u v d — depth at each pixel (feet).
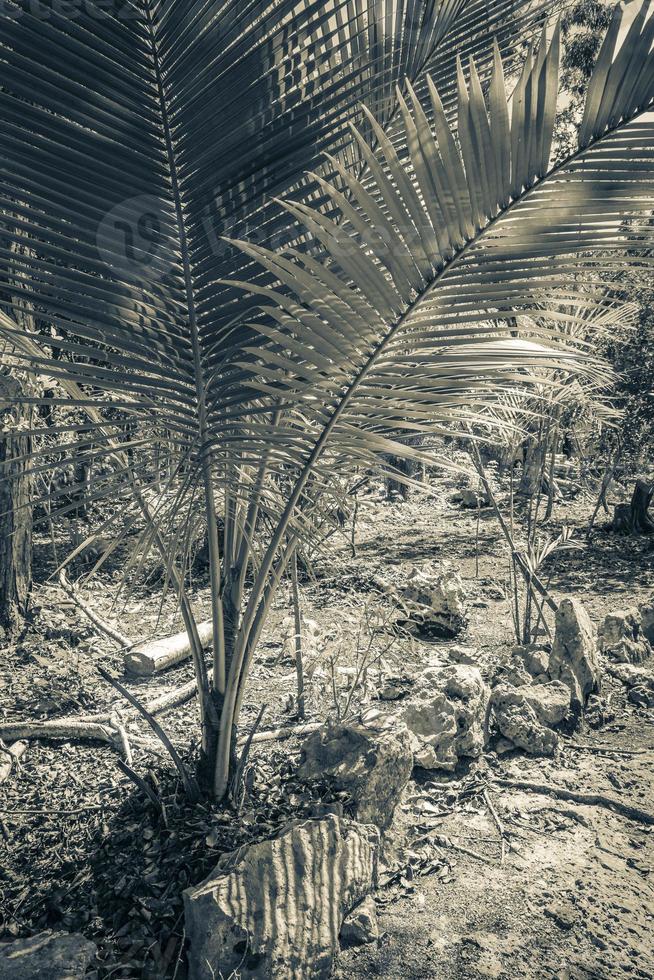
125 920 7.87
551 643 16.71
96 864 8.68
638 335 24.56
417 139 5.49
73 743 11.89
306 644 13.10
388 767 10.01
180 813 9.20
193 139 6.08
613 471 28.91
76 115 5.72
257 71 6.04
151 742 11.87
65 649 16.47
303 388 6.51
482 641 17.76
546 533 30.53
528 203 5.70
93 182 5.95
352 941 8.11
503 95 5.39
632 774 11.69
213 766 9.32
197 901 7.46
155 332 6.51
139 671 15.26
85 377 6.46
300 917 7.81
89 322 6.24
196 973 7.20
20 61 5.44
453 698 12.34
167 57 5.77
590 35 31.94
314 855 8.36
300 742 11.48
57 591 19.44
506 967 7.77
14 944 7.39
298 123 6.26
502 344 6.31
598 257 5.88
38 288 6.04
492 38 8.68
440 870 9.29
